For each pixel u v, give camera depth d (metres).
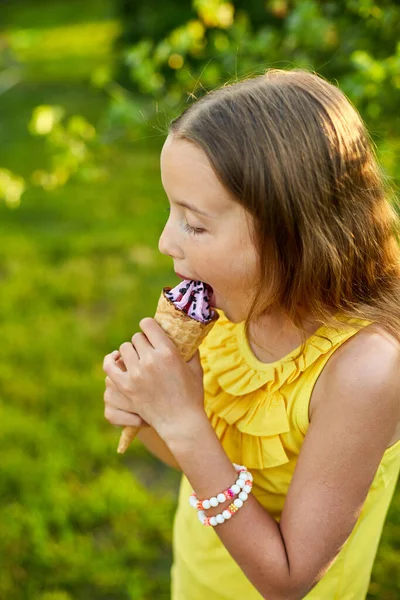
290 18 2.76
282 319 1.34
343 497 1.25
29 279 4.79
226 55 2.88
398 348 1.24
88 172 3.14
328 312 1.28
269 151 1.17
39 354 3.92
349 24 2.80
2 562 2.62
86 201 6.21
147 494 2.93
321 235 1.21
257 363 1.38
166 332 1.38
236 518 1.29
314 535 1.25
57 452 3.17
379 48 2.74
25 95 9.82
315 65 2.85
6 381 3.67
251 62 2.87
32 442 3.24
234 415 1.42
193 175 1.19
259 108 1.19
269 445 1.37
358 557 1.49
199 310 1.36
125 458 3.17
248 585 1.61
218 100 1.22
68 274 4.87
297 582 1.26
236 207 1.19
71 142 3.05
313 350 1.28
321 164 1.20
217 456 1.30
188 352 1.39
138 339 1.37
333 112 1.23
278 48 3.05
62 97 9.56
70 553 2.65
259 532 1.28
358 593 1.56
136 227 5.62
